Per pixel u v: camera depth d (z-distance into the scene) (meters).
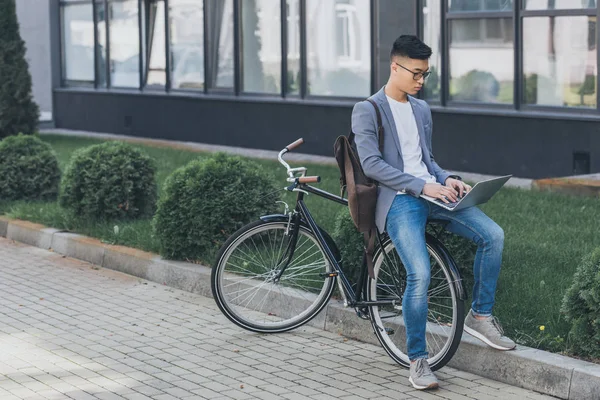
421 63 6.02
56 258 10.20
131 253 9.35
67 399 5.79
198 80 20.38
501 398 5.75
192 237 8.76
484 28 15.23
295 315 7.32
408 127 6.14
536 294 7.06
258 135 18.92
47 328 7.43
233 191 8.74
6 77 19.41
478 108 15.37
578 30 14.12
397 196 6.05
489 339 6.05
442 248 6.11
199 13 20.11
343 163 6.25
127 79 22.22
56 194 12.60
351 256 7.15
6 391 5.95
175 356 6.68
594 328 5.80
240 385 6.04
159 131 21.25
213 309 7.98
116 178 10.54
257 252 7.31
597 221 10.19
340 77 17.55
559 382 5.72
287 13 18.34
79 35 23.56
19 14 24.52
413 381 5.92
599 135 13.85
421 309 5.88
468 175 15.33
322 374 6.25
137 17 21.62
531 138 14.66
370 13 16.83
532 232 9.49
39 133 22.72
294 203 11.36
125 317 7.75
